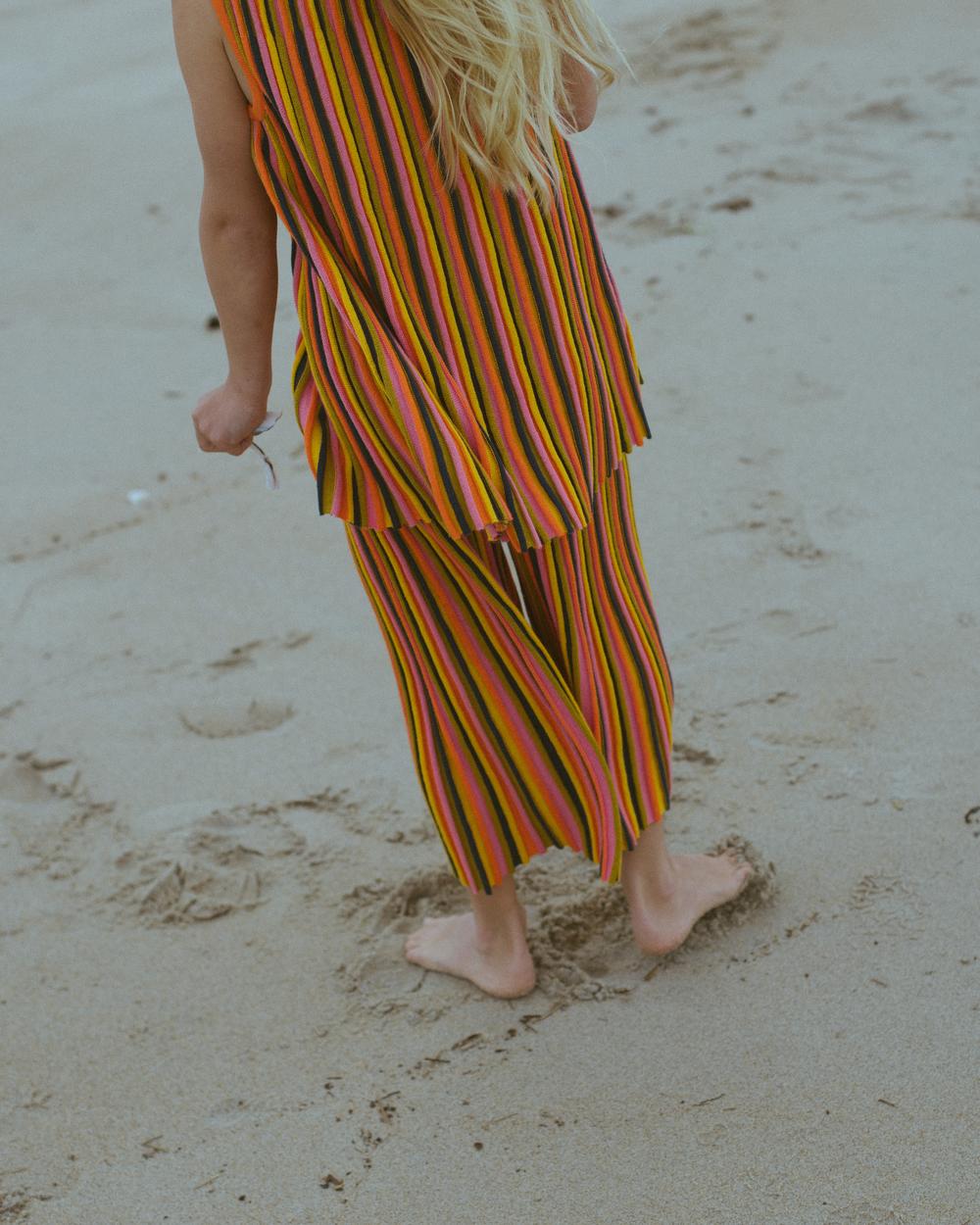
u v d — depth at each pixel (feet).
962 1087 6.29
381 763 9.16
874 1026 6.69
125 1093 7.05
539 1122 6.51
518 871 8.08
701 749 8.70
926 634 9.37
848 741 8.59
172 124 22.31
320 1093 6.88
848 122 18.57
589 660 6.69
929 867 7.57
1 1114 7.00
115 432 14.03
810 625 9.66
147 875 8.46
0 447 13.99
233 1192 6.40
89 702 10.11
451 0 5.13
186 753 9.47
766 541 10.66
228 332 6.03
